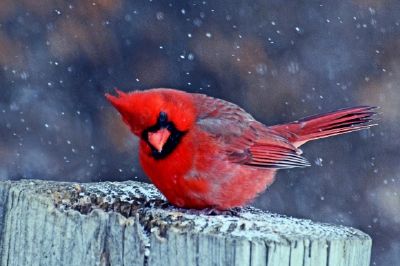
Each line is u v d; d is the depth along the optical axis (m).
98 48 11.72
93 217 5.14
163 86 11.62
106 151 11.24
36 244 5.39
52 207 5.38
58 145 11.26
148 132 5.77
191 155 5.95
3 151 11.20
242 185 6.35
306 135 7.38
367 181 11.40
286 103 11.66
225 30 11.92
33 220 5.43
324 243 5.01
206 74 11.69
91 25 11.79
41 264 5.34
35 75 11.60
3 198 5.77
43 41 11.73
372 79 11.97
